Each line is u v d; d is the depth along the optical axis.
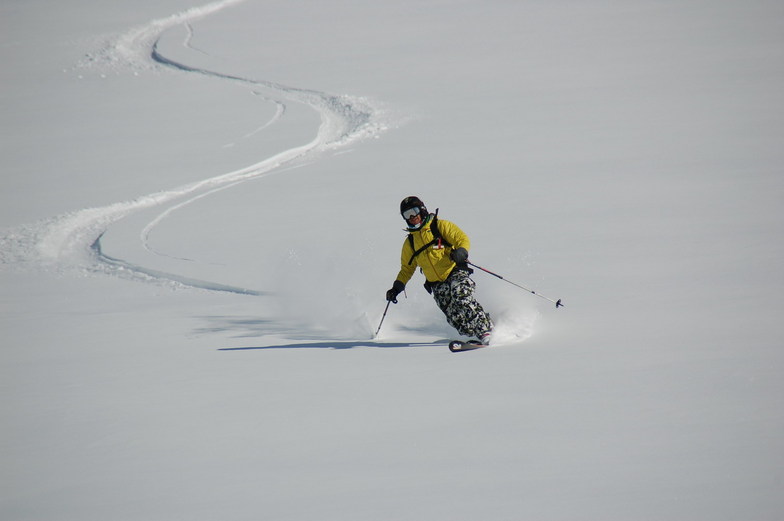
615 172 47.22
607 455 12.01
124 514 11.49
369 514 10.77
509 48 102.56
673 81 76.25
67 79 109.50
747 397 13.96
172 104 90.62
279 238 41.31
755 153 47.97
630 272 27.16
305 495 11.60
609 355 17.67
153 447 14.30
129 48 126.81
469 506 10.73
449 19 124.38
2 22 150.25
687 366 16.22
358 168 57.84
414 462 12.48
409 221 21.81
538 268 29.17
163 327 26.72
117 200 55.09
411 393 16.25
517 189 45.91
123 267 39.78
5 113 91.00
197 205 51.69
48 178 62.97
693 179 43.22
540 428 13.43
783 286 23.20
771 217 33.59
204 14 146.25
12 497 12.53
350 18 132.38
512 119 68.19
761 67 78.12
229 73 105.31
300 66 105.06
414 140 65.31
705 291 23.53
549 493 10.90
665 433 12.64
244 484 12.21
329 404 15.98
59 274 39.91
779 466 11.07
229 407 16.39
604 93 74.38
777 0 115.06
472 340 20.62
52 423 16.30
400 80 91.88
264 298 30.88
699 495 10.42
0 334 27.39
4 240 47.53
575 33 107.44
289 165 62.72
